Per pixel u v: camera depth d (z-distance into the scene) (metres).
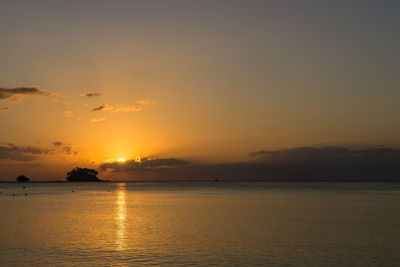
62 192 173.00
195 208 75.62
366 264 28.59
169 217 58.47
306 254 31.70
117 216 60.34
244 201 96.88
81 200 106.00
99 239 38.59
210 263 29.00
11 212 68.19
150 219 55.91
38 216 60.66
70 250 33.50
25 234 41.75
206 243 36.34
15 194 149.88
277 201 96.62
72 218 57.72
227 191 173.38
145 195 136.75
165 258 30.58
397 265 28.36
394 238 38.78
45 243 36.53
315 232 42.72
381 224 49.34
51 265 28.53
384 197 114.12
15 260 30.06
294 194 137.00
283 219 55.03
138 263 29.12
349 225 48.38
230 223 50.72
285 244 35.75
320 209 71.88
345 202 91.88
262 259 30.06
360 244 35.62
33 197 124.62
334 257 30.64
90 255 31.66
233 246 34.94
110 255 31.61
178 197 119.75
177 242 36.91
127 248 34.22
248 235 40.75
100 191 186.75
